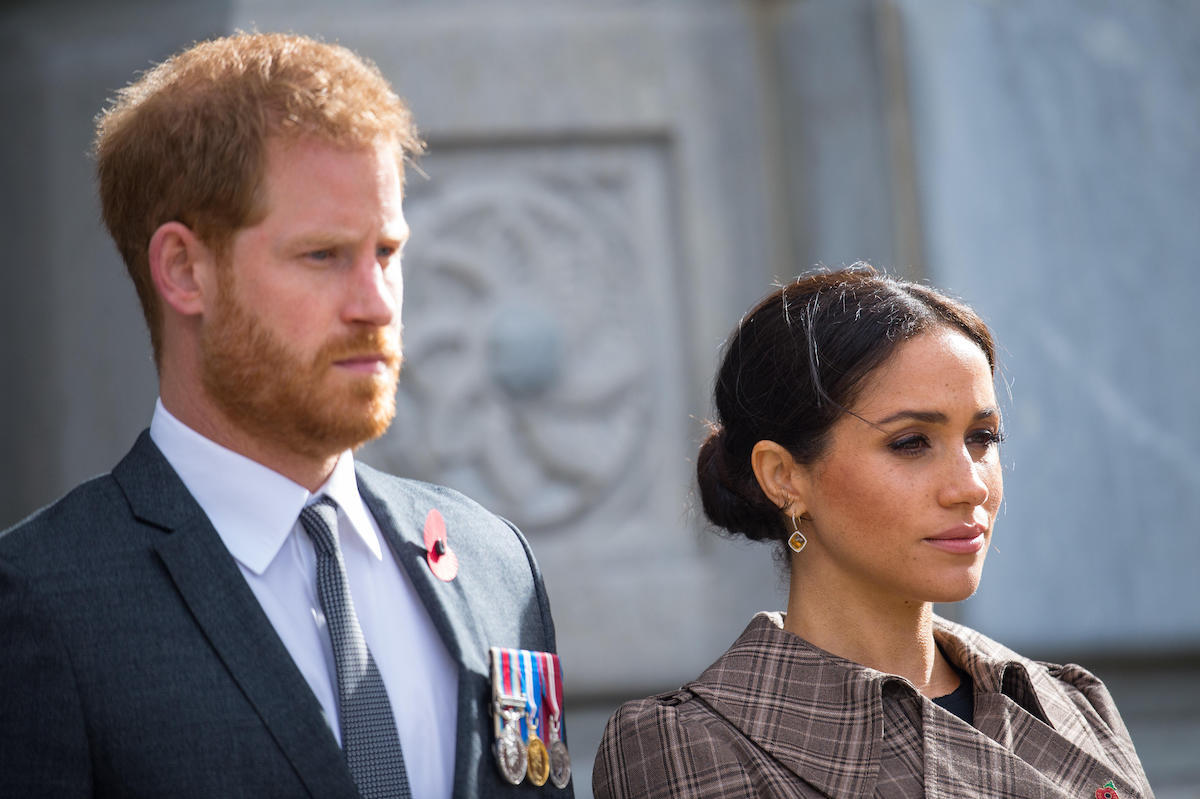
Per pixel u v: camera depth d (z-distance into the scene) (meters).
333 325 5.01
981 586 19.09
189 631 4.89
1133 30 19.47
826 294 6.21
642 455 21.12
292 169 5.00
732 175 21.50
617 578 20.72
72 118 20.30
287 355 4.98
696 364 21.16
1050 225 19.34
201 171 5.00
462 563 5.75
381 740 5.04
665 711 5.97
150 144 5.13
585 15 21.53
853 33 20.28
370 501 5.69
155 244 5.12
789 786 5.72
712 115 21.56
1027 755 5.99
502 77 21.23
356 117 5.08
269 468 5.26
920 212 19.44
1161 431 19.17
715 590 20.84
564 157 21.50
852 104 20.27
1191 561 19.11
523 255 21.22
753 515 6.50
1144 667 19.44
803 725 5.89
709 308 21.22
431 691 5.32
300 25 20.83
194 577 4.98
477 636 5.49
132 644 4.80
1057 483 19.17
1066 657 19.14
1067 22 19.50
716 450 6.62
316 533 5.27
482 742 5.26
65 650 4.71
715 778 5.75
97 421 19.92
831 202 20.81
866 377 5.89
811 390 6.00
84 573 4.89
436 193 21.16
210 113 5.03
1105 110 19.41
